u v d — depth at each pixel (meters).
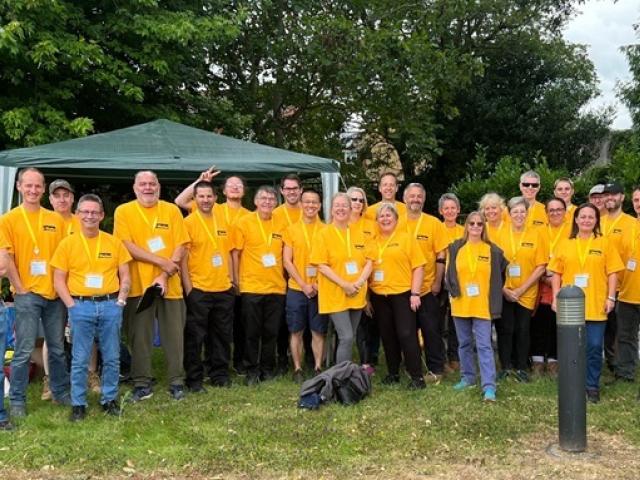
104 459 4.40
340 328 5.99
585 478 4.08
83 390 5.25
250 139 15.56
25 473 4.21
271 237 6.48
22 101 10.37
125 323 6.07
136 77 11.13
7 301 7.88
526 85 19.97
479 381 6.38
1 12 9.32
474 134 19.77
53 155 7.07
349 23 13.90
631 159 9.58
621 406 5.56
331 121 17.75
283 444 4.69
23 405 5.34
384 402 5.70
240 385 6.39
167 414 5.38
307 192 6.56
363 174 19.12
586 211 5.73
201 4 12.28
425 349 6.65
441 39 17.84
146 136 8.07
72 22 10.55
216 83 15.27
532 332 6.75
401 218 6.63
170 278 5.85
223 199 10.88
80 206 5.18
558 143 19.80
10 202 6.85
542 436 4.86
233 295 6.40
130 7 11.05
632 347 6.33
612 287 5.71
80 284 5.21
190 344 6.13
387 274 6.20
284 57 14.66
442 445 4.66
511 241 6.39
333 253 6.00
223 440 4.76
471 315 5.89
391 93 14.71
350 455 4.48
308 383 5.67
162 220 5.79
